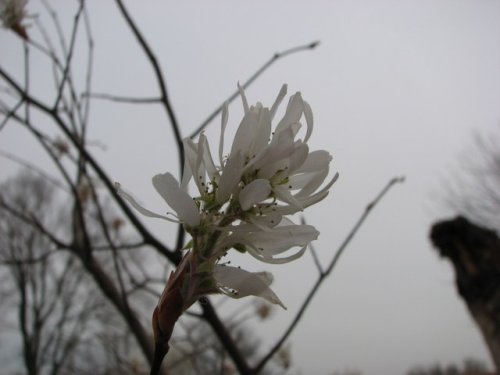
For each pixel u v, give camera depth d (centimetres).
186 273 9
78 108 21
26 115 21
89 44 22
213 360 31
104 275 24
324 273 20
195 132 22
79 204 22
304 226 10
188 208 9
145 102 21
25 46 20
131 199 9
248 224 9
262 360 20
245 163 10
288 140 9
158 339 9
